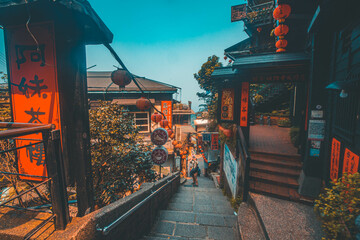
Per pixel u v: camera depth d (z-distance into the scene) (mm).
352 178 2648
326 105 4691
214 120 12609
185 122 15352
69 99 2521
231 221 4488
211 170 14586
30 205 2828
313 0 5871
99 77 13484
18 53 2479
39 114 2486
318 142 4758
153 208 4316
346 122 3596
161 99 11508
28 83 2486
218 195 7609
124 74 3102
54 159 1916
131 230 3014
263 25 11914
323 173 4707
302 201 4531
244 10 12430
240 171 5762
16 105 2531
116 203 2596
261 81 6574
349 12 3568
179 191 7914
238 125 6930
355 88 3002
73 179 2619
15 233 1913
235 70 6660
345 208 2547
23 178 2592
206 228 4113
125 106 10984
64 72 2455
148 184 4367
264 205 4410
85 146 2609
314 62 4773
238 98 6805
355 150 3240
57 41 2396
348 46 3756
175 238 3717
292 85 10617
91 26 2582
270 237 3287
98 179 4570
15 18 2408
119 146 4910
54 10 2246
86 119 2613
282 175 5648
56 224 1989
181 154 13898
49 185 1954
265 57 5945
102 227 2119
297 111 7906
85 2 2232
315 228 3547
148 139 11242
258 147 7324
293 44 8391
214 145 11219
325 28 4574
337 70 4230
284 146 7477
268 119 14086
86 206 2658
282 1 5926
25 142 2492
